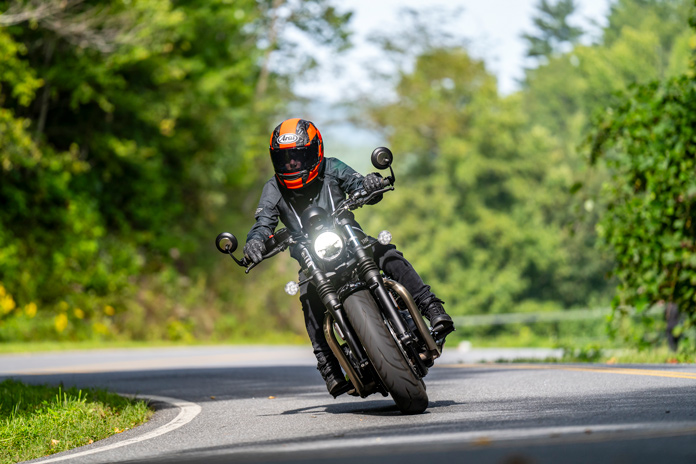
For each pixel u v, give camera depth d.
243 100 104.06
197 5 96.31
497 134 187.38
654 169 42.06
